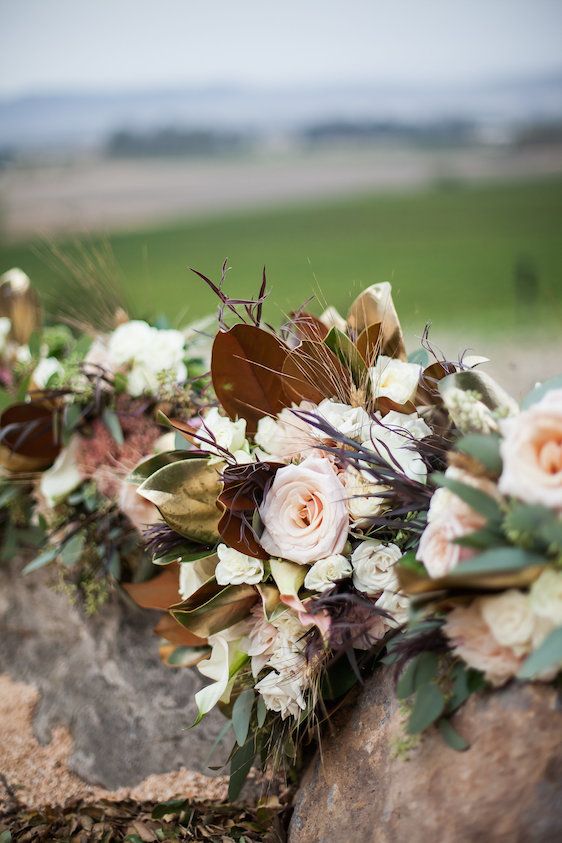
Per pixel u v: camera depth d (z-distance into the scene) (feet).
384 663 3.01
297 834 3.27
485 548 2.64
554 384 2.82
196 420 3.89
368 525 3.15
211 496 3.38
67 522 4.28
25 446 4.30
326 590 3.11
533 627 2.62
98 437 4.13
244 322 3.40
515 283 13.44
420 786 2.85
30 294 5.04
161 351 4.06
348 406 3.32
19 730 4.13
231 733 3.92
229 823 3.65
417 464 3.07
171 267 16.65
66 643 4.38
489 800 2.71
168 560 3.39
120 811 3.81
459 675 2.83
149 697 4.09
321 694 3.18
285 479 3.15
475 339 7.68
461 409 2.87
